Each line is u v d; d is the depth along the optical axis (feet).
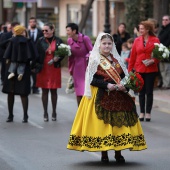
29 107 78.48
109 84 45.09
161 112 74.79
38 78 67.92
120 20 187.21
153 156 49.47
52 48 67.72
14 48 66.33
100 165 46.21
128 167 45.44
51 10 222.69
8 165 46.44
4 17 232.12
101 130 44.80
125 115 45.09
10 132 60.75
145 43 66.23
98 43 45.96
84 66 67.72
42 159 48.42
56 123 66.39
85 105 45.85
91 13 198.18
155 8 115.34
